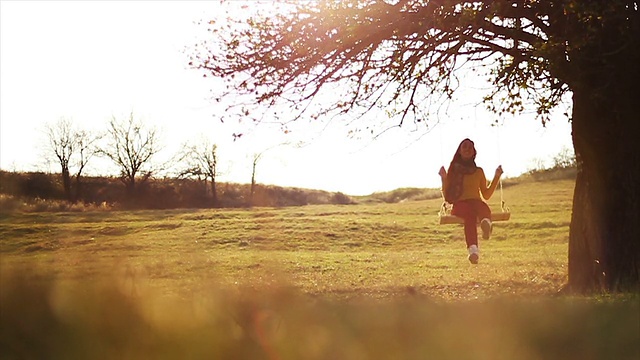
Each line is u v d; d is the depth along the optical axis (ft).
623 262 44.19
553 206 168.86
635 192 44.29
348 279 70.13
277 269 33.32
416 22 44.29
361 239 139.44
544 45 40.32
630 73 42.83
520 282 63.52
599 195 45.29
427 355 20.24
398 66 45.14
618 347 21.30
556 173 234.79
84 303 20.89
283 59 45.91
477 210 38.52
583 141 45.85
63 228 138.82
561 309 25.26
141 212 186.19
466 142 38.83
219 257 97.81
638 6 41.14
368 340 20.97
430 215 170.81
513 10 44.16
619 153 44.55
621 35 40.93
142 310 21.07
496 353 20.61
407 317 23.26
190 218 168.66
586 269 45.93
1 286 21.27
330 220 161.27
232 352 19.80
